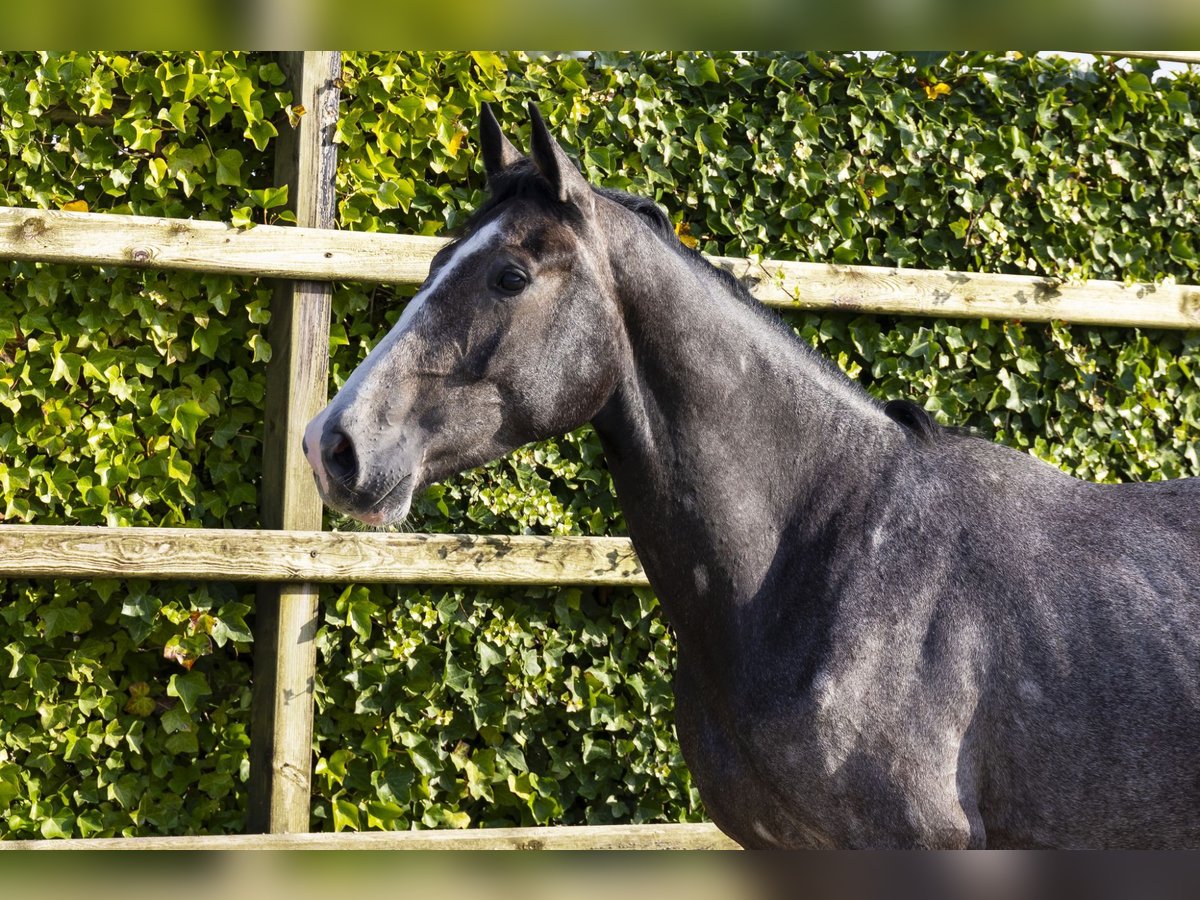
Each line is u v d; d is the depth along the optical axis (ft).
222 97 11.64
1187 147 14.51
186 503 11.94
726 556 7.45
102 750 11.69
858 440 7.80
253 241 11.46
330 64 11.83
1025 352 13.80
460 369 7.14
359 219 12.24
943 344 13.74
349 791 12.25
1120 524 7.57
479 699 12.48
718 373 7.53
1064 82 14.15
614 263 7.45
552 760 12.76
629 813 12.92
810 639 7.23
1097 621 7.15
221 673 12.14
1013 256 14.06
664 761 12.89
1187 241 14.55
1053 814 7.10
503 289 7.15
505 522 12.57
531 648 12.63
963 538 7.41
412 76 12.21
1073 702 7.05
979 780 7.18
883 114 13.43
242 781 12.00
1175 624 7.11
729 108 13.06
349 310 12.17
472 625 12.36
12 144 11.09
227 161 11.78
